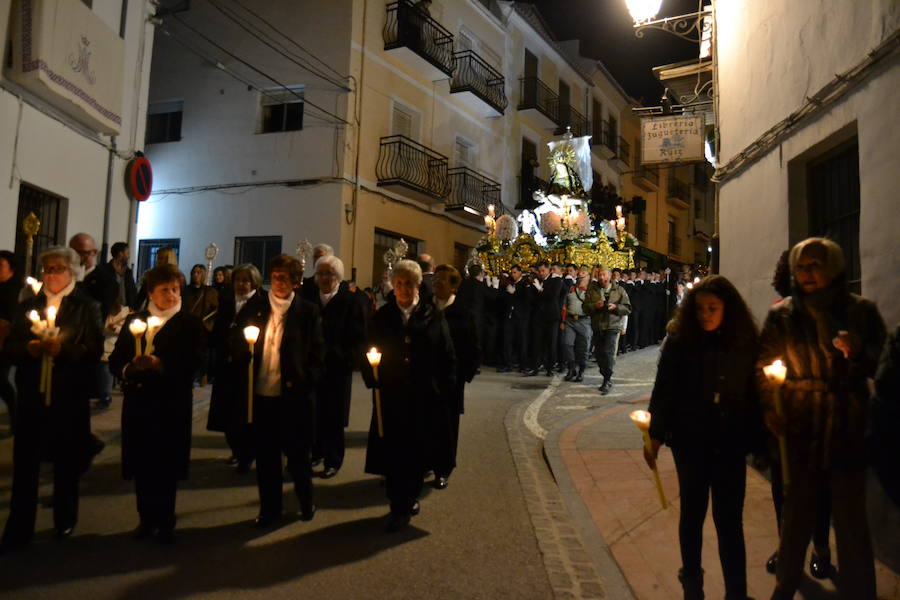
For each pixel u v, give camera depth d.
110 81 10.84
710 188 44.94
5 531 4.35
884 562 4.07
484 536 4.77
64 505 4.51
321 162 17.56
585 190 21.05
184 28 19.31
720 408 3.44
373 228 18.45
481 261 20.11
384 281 9.02
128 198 11.91
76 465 4.54
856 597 3.24
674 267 39.47
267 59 18.36
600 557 4.45
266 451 4.79
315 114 17.80
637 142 37.31
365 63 18.22
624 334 16.62
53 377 4.40
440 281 6.10
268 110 18.56
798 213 5.92
